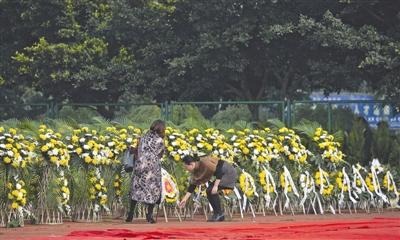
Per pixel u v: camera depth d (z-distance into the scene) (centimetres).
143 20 6950
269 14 6538
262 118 5566
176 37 6950
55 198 3888
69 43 6988
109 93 7200
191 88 6812
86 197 4047
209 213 4284
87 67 6875
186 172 4206
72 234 3122
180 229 3253
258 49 6794
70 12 6975
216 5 6544
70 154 4022
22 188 3803
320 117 5372
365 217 4212
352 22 6600
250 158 4388
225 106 5703
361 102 5406
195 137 4331
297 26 6347
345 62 6512
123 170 4141
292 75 7481
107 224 3834
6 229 3591
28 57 7012
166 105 5578
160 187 3919
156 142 3922
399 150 4950
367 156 4966
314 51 6719
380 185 4781
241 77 7062
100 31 7075
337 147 4741
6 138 3806
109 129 4200
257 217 4278
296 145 4494
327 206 4638
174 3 7000
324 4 6544
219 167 3997
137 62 6950
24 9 7100
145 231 3150
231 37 6475
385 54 6009
